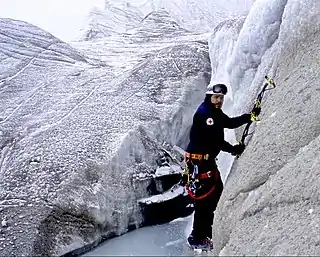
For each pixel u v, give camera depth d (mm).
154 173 6227
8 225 5023
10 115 7191
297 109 4043
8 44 9516
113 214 5531
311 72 4168
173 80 7887
